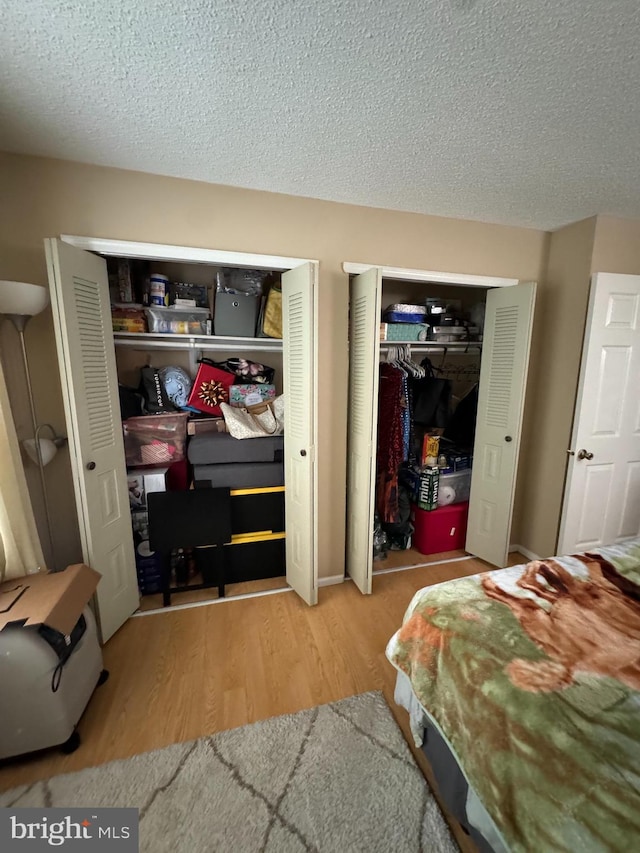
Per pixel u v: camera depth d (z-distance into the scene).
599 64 1.01
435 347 2.67
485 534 2.48
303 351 1.80
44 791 1.12
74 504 1.79
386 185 1.75
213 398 2.25
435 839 1.01
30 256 1.58
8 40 0.95
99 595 1.67
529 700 0.82
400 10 0.86
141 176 1.65
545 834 0.66
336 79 1.08
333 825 1.04
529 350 2.29
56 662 1.19
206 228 1.75
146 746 1.26
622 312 2.17
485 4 0.84
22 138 1.40
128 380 2.34
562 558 1.39
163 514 1.98
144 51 0.99
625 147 1.43
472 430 2.75
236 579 2.21
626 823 0.61
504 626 1.03
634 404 2.30
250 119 1.28
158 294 1.95
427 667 1.04
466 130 1.33
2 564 1.35
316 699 1.45
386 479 2.40
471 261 2.21
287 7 0.86
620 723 0.76
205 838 1.01
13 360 1.62
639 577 1.26
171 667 1.60
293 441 1.97
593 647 0.96
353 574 2.26
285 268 1.91
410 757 1.22
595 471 2.31
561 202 1.93
